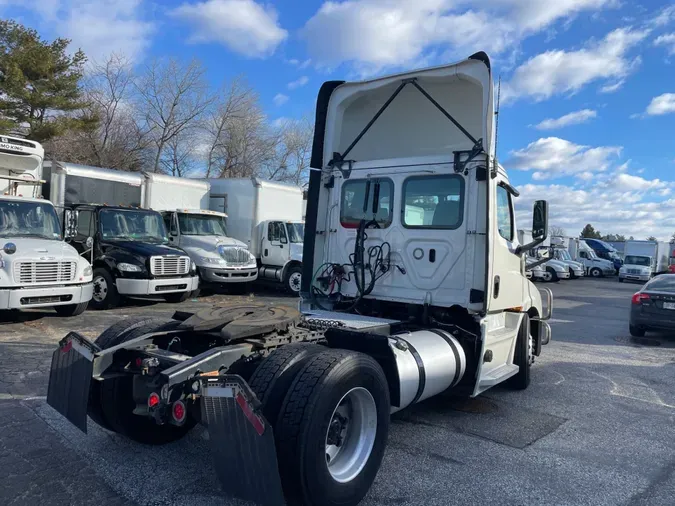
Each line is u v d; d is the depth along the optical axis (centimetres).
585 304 1922
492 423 542
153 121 3397
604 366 842
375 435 377
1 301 908
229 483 311
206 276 1428
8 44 2625
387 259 582
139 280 1180
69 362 394
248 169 3609
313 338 438
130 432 427
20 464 407
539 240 602
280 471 320
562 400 636
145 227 1341
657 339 1148
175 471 404
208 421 318
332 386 336
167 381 329
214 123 3575
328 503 333
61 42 2678
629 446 492
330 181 632
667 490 403
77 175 1349
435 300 550
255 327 403
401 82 584
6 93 2509
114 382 418
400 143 637
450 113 599
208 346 432
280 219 1662
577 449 480
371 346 425
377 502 369
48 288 966
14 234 1025
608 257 4731
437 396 632
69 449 437
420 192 570
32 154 1207
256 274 1547
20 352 752
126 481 385
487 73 523
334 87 637
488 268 518
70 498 358
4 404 534
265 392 336
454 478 410
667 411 607
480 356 517
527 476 419
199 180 1692
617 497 389
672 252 4456
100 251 1225
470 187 540
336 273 613
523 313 656
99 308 1195
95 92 3222
